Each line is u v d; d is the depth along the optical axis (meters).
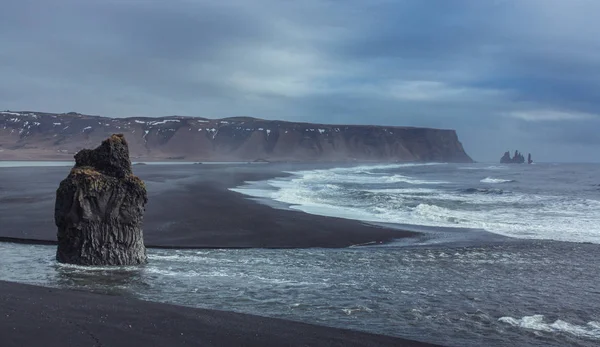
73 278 12.45
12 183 42.81
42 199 29.17
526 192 45.72
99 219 14.08
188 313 9.30
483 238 20.17
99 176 14.09
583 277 13.63
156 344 7.59
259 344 7.91
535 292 12.09
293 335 8.41
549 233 21.48
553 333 9.29
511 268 14.61
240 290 11.67
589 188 52.47
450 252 16.91
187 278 12.74
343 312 10.22
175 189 38.59
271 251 16.95
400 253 16.67
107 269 13.56
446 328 9.42
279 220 23.33
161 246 17.39
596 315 10.41
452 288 12.29
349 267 14.48
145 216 23.50
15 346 7.11
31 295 9.95
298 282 12.55
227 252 16.61
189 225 21.42
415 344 8.27
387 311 10.35
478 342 8.75
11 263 14.06
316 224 22.52
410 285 12.49
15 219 21.58
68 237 14.14
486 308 10.73
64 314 8.74
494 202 33.50
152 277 12.77
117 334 7.90
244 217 23.88
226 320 9.02
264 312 10.07
